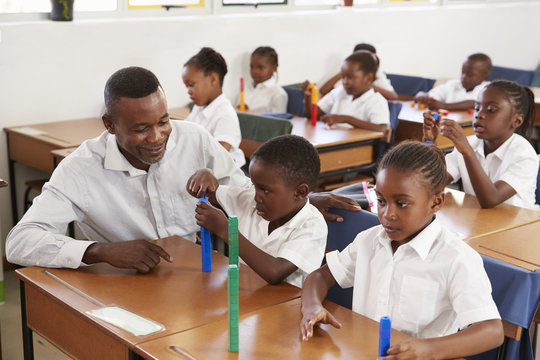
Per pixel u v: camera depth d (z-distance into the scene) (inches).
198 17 147.3
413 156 46.6
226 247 105.3
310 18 167.9
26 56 122.9
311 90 148.3
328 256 53.9
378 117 134.7
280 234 58.7
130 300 51.4
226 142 110.9
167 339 44.6
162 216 68.5
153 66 141.0
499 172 87.3
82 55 130.0
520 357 60.4
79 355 51.6
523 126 93.3
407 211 46.6
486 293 45.8
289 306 50.3
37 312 56.4
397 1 195.2
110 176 65.0
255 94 159.0
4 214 126.5
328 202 70.5
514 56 227.6
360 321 47.6
